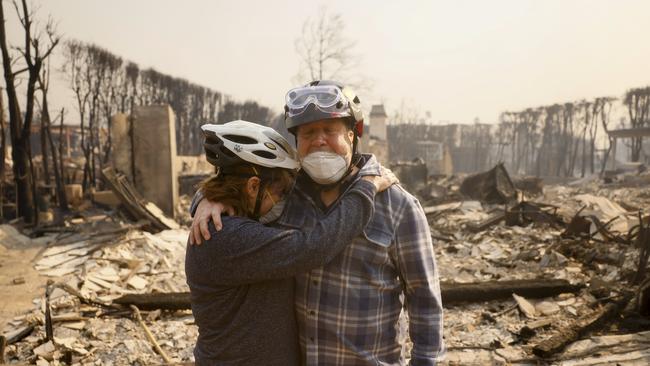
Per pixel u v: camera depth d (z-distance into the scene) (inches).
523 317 216.8
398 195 59.3
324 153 56.2
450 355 174.1
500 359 169.2
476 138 3058.6
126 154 590.9
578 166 2596.0
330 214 54.6
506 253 363.3
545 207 521.7
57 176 761.0
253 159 55.6
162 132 589.6
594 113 2011.6
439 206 641.0
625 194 866.8
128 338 200.2
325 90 57.1
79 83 1032.8
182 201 791.7
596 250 316.5
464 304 236.2
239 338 54.0
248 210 57.3
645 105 1849.2
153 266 324.8
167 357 183.0
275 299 55.2
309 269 52.4
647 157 2094.0
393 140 2829.7
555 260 317.4
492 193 701.9
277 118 2319.1
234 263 51.8
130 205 496.1
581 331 183.5
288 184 60.1
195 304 56.9
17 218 590.6
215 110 1940.2
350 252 56.5
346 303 56.3
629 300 217.2
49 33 594.9
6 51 573.6
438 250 402.0
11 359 181.2
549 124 2413.9
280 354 55.2
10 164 891.4
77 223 533.3
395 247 58.3
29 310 236.4
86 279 281.6
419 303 59.1
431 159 2773.1
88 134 1088.2
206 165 1310.3
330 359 56.9
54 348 188.2
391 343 60.1
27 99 589.9
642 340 174.1
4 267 324.5
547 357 166.9
